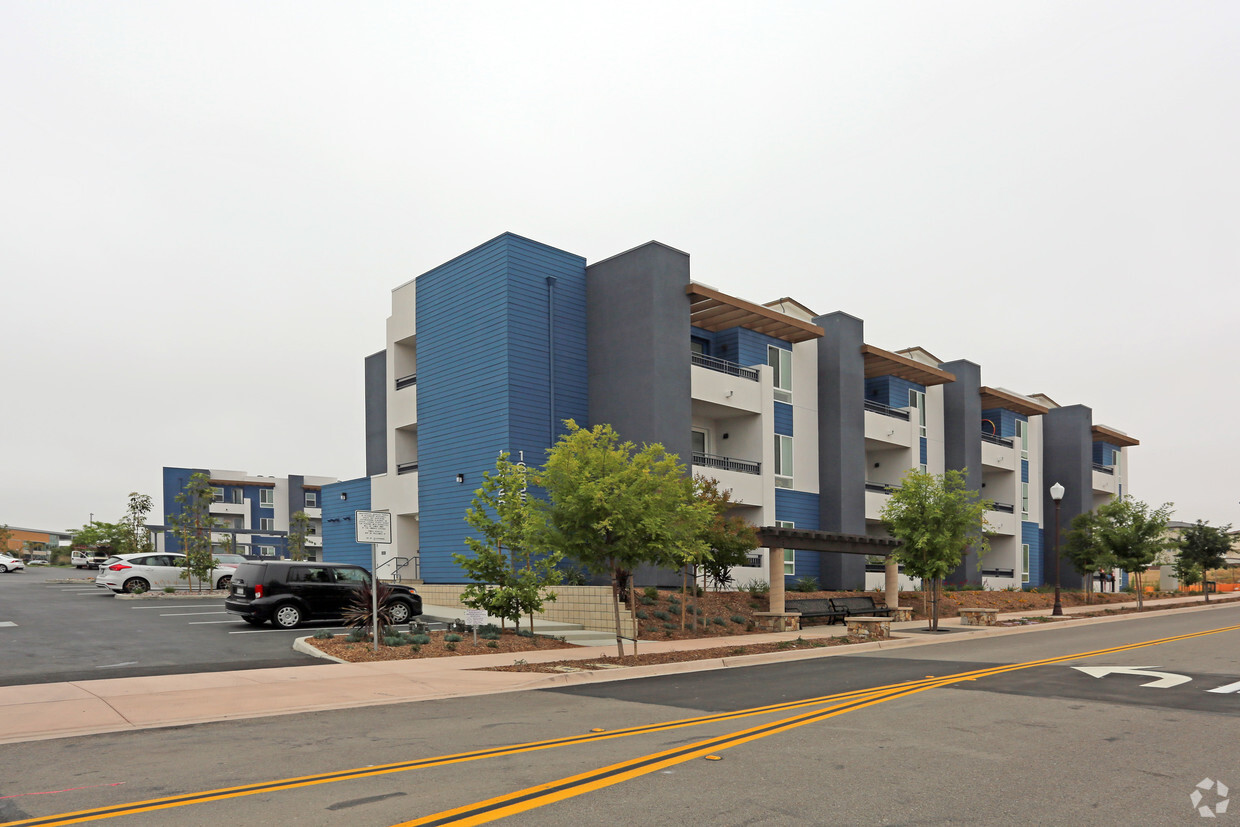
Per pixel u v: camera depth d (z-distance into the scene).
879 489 35.06
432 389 27.27
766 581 28.69
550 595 17.92
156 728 9.09
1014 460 43.16
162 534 58.19
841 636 20.02
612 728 8.91
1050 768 7.00
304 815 5.72
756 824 5.48
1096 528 35.38
